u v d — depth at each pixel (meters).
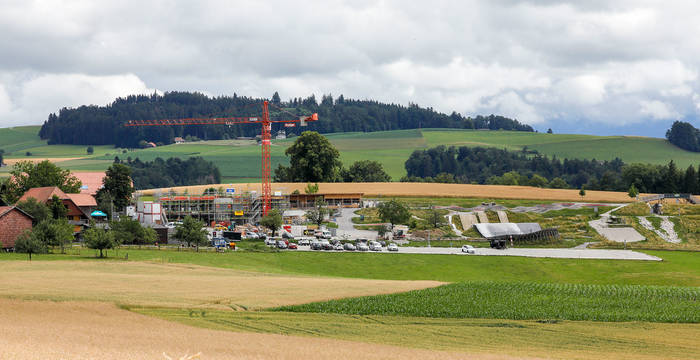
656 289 103.38
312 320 73.50
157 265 122.06
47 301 74.00
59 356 52.03
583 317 80.88
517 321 78.56
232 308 76.94
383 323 74.50
